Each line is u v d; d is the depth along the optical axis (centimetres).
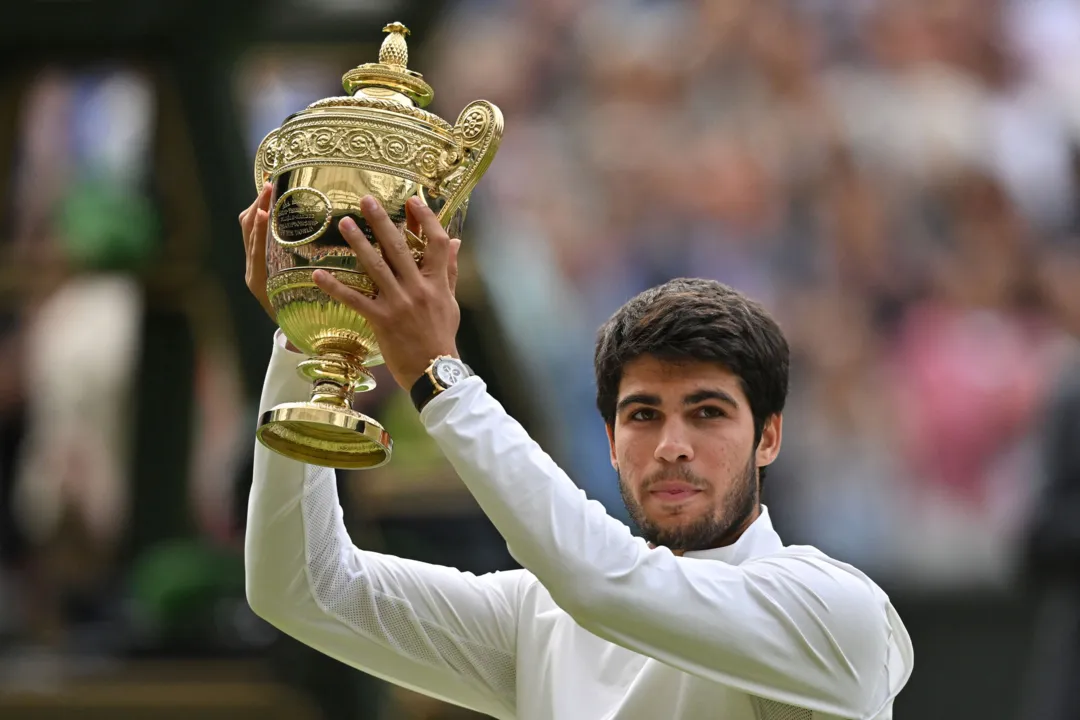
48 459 2181
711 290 875
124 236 2073
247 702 1716
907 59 3203
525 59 3156
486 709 940
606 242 3073
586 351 2709
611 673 871
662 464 845
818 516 2819
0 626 2042
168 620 1767
